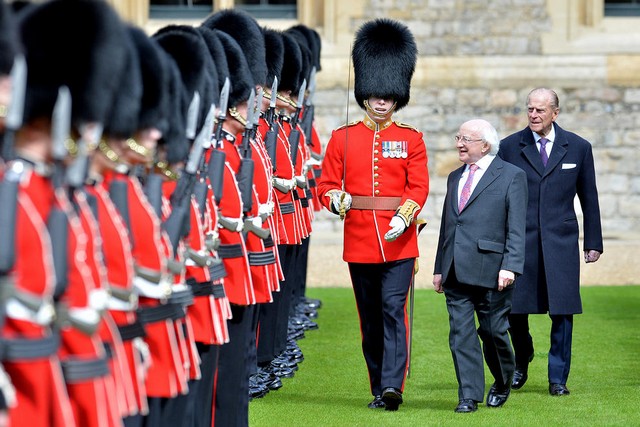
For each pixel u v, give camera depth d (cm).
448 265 1925
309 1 3931
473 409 1919
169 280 1285
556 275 2077
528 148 2117
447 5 3862
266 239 1820
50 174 1020
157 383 1282
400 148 1978
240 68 1762
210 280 1466
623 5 3912
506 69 3859
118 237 1176
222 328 1487
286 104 2409
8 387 942
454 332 1927
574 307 2080
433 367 2319
